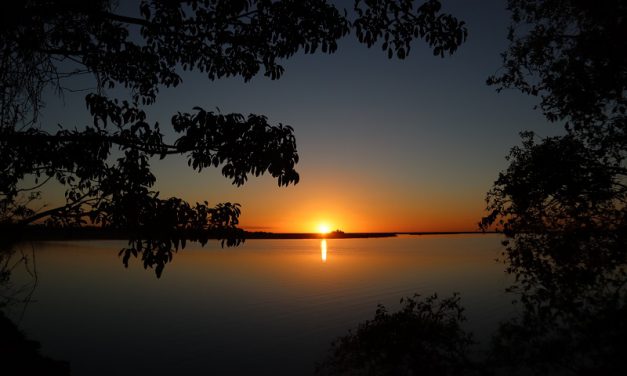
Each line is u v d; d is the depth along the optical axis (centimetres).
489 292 3244
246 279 5172
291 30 485
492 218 769
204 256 10956
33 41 401
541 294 720
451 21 489
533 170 723
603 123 704
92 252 10425
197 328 2419
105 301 3331
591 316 664
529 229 734
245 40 506
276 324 2542
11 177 412
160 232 386
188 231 403
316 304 3253
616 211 670
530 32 791
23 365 898
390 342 905
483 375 809
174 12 480
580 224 695
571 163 685
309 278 5181
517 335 777
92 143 407
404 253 11656
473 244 19988
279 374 1592
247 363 1744
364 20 481
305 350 1948
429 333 896
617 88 657
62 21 458
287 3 477
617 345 633
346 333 2286
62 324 2412
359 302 3297
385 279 4831
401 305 3106
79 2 410
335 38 498
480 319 2011
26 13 367
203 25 500
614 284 664
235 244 423
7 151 402
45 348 1891
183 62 559
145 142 402
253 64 544
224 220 414
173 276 5509
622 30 618
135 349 1950
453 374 863
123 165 403
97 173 427
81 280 4731
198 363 1748
